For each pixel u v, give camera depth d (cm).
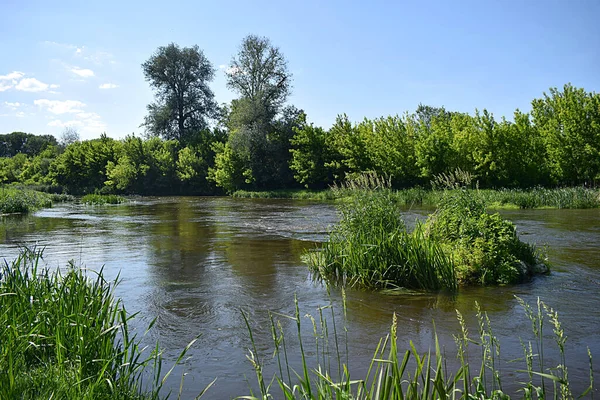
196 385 461
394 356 298
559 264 1006
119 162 6022
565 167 3688
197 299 773
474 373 470
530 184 3828
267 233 1638
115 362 422
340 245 952
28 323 446
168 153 5981
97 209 3039
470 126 4178
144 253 1216
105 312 474
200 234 1620
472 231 924
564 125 3712
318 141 4912
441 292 797
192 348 561
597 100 3634
